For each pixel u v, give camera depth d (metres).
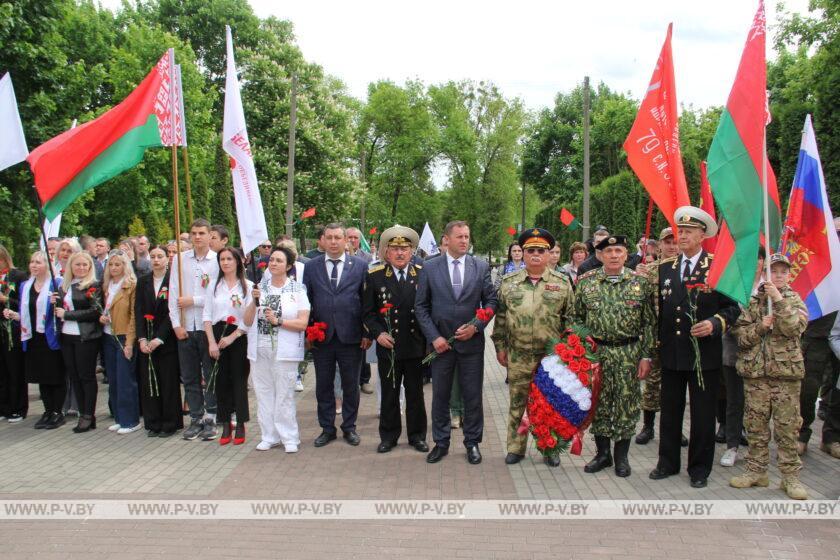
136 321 6.85
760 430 5.14
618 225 22.84
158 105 6.73
